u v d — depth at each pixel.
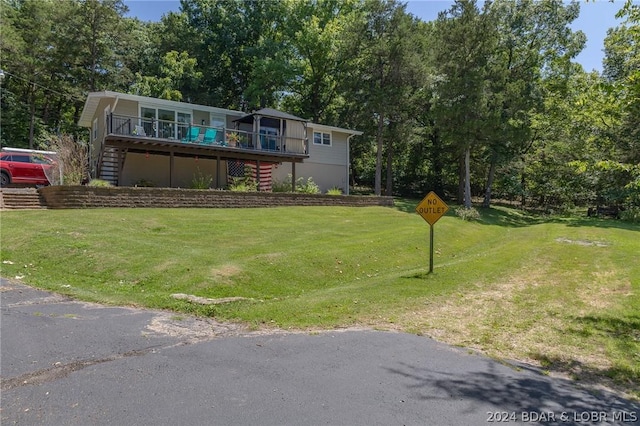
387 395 4.03
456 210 26.61
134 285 8.30
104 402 3.73
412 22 30.23
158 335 5.65
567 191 33.66
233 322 6.39
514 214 33.19
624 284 9.78
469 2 28.53
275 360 4.86
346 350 5.27
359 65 31.95
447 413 3.72
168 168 23.92
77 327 5.83
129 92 38.28
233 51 43.56
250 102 39.62
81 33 33.91
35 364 4.55
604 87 8.09
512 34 31.77
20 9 34.12
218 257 10.21
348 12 41.06
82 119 25.92
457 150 33.91
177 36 42.31
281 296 8.47
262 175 26.31
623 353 5.60
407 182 41.97
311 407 3.74
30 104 35.28
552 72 31.72
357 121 34.66
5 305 6.75
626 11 7.34
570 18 31.56
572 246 15.92
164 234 12.47
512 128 28.17
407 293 8.37
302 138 25.83
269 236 13.51
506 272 11.02
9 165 18.92
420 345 5.59
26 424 3.34
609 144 21.27
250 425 3.40
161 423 3.40
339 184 30.59
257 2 43.59
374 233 15.71
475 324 6.64
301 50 38.09
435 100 31.52
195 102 39.66
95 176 22.92
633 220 26.92
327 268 10.52
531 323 6.79
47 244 10.32
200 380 4.25
